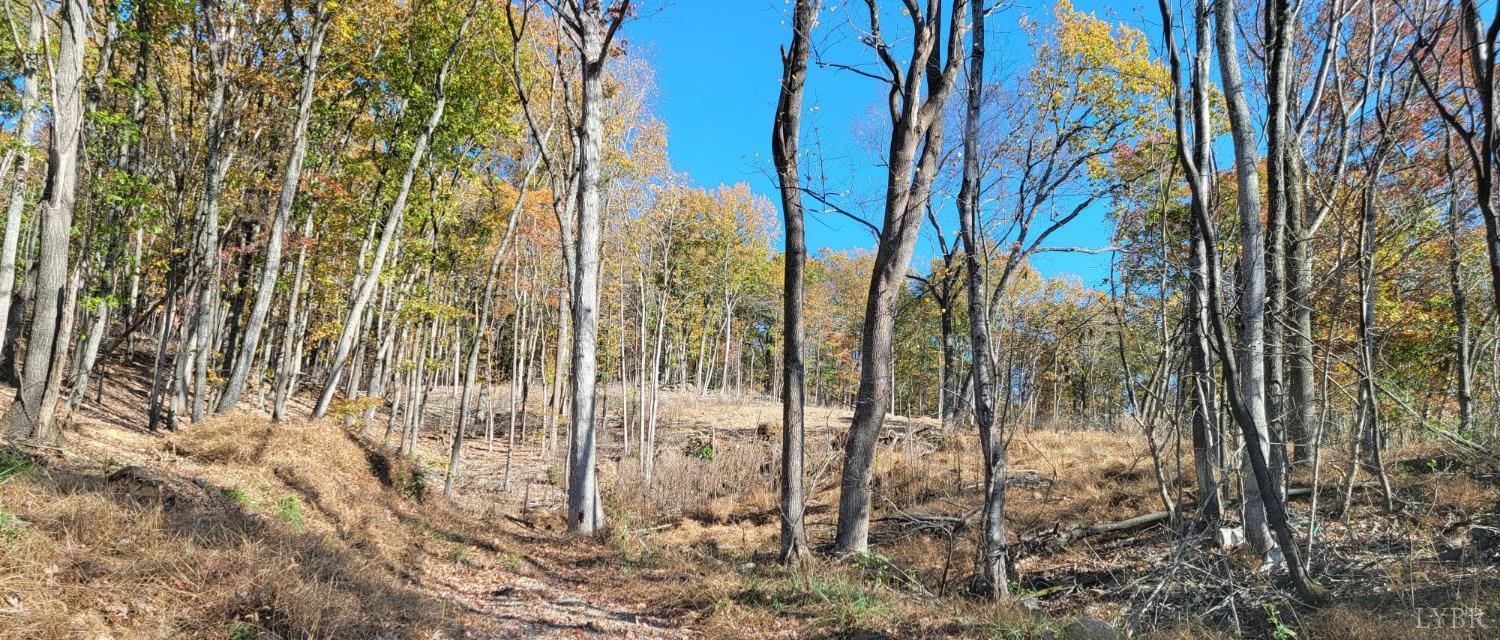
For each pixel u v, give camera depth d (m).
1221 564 7.54
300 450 10.94
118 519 5.42
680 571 8.91
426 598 6.75
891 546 10.91
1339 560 7.44
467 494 15.90
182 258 13.65
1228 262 8.68
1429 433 8.62
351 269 16.62
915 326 29.27
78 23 8.16
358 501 10.23
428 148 14.91
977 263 8.05
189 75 12.85
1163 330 7.84
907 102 9.22
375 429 22.39
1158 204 9.02
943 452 17.17
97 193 10.49
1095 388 20.94
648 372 33.22
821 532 12.39
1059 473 13.93
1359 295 7.77
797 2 9.52
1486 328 9.54
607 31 11.95
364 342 20.12
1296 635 5.83
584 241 12.17
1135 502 11.18
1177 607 6.88
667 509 14.91
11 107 9.19
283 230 12.92
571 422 12.09
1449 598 6.04
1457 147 8.29
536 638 6.25
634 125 17.16
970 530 10.93
